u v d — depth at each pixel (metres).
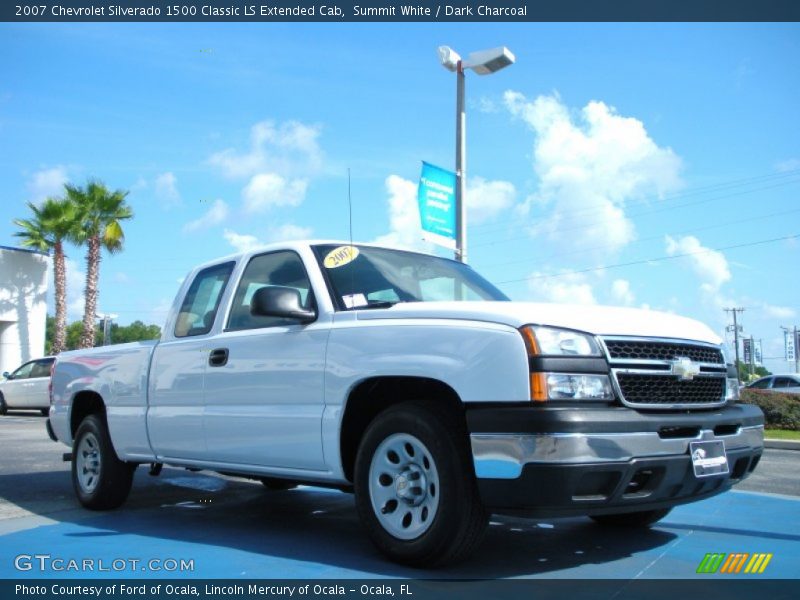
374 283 4.96
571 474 3.54
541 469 3.55
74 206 31.73
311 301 4.81
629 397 3.93
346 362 4.39
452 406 4.06
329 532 5.27
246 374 4.99
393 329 4.24
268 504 6.62
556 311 4.01
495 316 3.91
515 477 3.61
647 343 4.12
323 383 4.50
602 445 3.64
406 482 4.08
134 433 5.84
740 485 8.12
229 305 5.41
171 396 5.55
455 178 15.66
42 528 5.43
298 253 5.08
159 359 5.73
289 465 4.69
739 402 4.85
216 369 5.20
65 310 32.59
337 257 5.04
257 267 5.38
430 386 4.17
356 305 4.71
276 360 4.80
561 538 5.05
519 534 5.17
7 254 30.34
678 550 4.71
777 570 4.23
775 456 12.15
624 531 5.30
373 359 4.26
